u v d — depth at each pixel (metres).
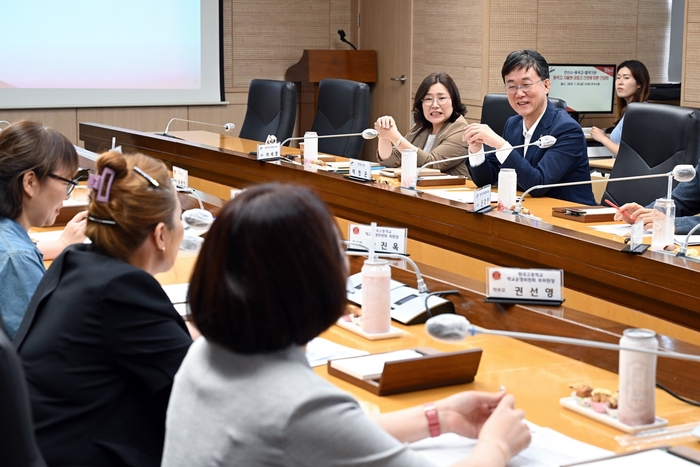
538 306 1.88
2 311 1.92
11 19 6.89
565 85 6.31
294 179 3.93
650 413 1.35
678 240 2.66
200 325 1.02
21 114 7.05
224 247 1.00
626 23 6.61
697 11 4.91
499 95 4.40
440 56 6.80
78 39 7.12
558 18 6.39
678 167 2.48
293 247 0.99
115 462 1.44
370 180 3.58
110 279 1.45
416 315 1.95
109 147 5.52
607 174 5.33
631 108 3.65
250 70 7.84
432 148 4.44
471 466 1.11
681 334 2.27
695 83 4.98
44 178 2.05
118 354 1.44
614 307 2.46
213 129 7.76
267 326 0.99
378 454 0.97
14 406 0.96
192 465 1.02
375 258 1.90
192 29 7.50
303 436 0.96
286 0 7.83
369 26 7.78
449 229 3.09
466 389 1.56
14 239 1.98
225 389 1.02
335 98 5.25
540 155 3.68
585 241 2.53
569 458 1.23
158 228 1.52
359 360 1.64
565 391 1.55
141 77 7.40
